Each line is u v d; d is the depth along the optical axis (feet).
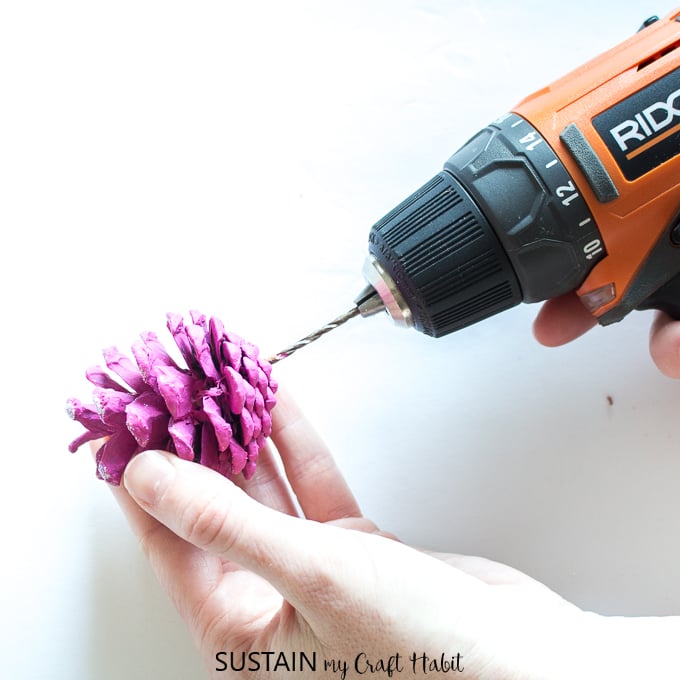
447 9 0.94
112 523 0.88
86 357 0.90
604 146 0.71
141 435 0.63
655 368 0.94
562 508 0.92
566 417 0.93
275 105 0.94
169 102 0.93
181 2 0.94
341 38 0.94
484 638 0.67
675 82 0.72
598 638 0.73
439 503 0.92
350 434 0.92
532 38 0.94
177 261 0.92
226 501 0.64
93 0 0.93
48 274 0.90
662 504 0.92
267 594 0.75
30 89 0.92
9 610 0.86
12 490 0.87
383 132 0.94
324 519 0.87
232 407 0.64
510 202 0.71
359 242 0.93
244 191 0.93
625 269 0.75
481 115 0.94
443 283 0.72
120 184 0.92
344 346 0.93
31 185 0.91
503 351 0.94
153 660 0.86
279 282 0.93
